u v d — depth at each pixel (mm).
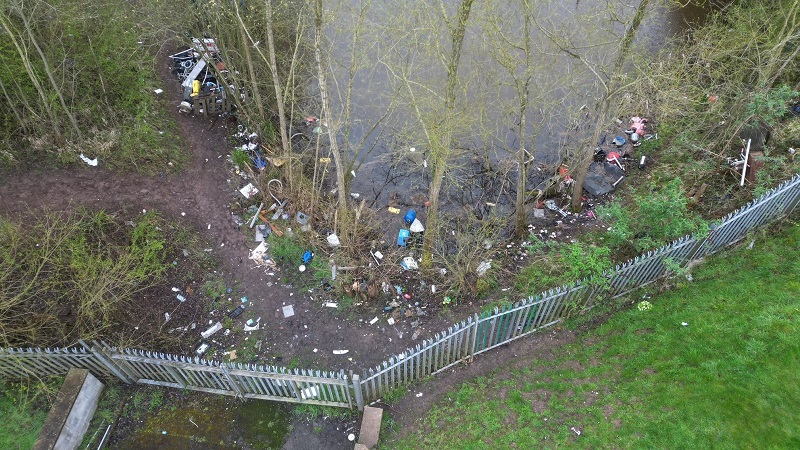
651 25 19094
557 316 10875
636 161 15289
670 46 18359
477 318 9461
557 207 14359
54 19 14367
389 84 16125
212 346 11086
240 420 9914
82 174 13070
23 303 10578
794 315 9773
